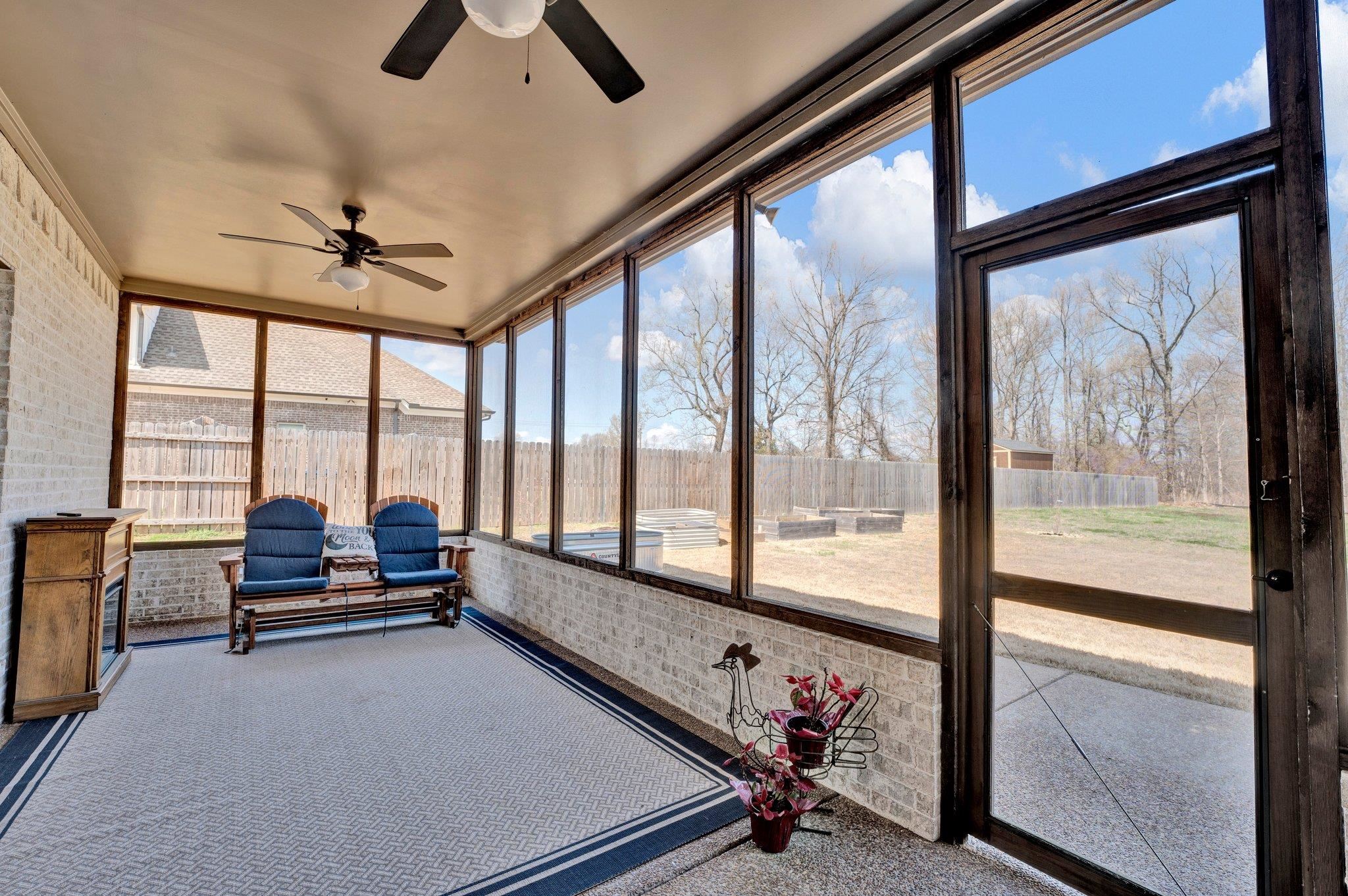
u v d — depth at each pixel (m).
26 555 3.23
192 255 4.60
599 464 4.46
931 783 2.24
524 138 3.03
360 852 2.14
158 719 3.24
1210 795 1.69
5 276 3.01
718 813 2.43
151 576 5.19
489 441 6.34
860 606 2.62
